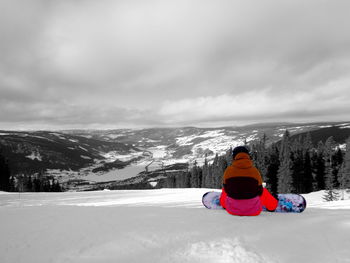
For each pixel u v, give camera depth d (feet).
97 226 10.38
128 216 12.47
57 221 11.41
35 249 7.92
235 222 10.82
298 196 13.57
